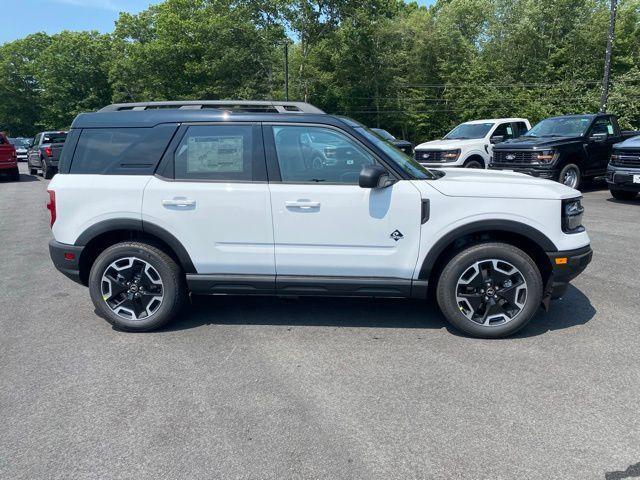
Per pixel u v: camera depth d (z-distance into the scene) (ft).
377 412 10.23
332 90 141.38
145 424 9.91
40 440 9.45
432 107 138.21
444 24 138.82
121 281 14.34
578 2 124.67
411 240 13.41
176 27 132.77
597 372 11.78
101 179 14.05
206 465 8.70
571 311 15.79
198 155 13.93
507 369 11.98
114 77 154.51
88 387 11.37
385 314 15.72
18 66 221.05
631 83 112.78
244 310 16.21
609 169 35.40
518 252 13.26
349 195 13.35
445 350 13.08
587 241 13.87
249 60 131.64
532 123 115.34
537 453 8.91
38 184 58.90
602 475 8.34
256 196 13.56
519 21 127.44
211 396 10.94
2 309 16.58
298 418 10.07
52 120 198.18
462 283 13.56
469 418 9.98
